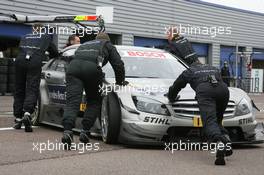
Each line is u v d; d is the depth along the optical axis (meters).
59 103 8.06
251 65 29.41
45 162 5.59
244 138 6.90
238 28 29.16
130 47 8.36
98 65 6.55
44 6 18.83
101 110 7.02
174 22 24.73
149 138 6.55
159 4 23.91
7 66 16.47
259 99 21.94
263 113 13.42
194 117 6.52
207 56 27.34
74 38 9.84
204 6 26.56
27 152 6.13
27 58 7.84
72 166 5.41
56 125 8.28
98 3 20.91
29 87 7.92
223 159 5.63
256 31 30.69
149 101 6.59
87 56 6.56
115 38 22.22
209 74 5.99
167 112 6.54
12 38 18.22
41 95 8.66
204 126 5.87
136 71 7.65
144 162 5.71
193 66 6.12
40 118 8.76
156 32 23.78
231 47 28.89
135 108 6.61
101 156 6.02
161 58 8.12
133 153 6.28
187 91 6.76
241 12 29.31
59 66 8.48
